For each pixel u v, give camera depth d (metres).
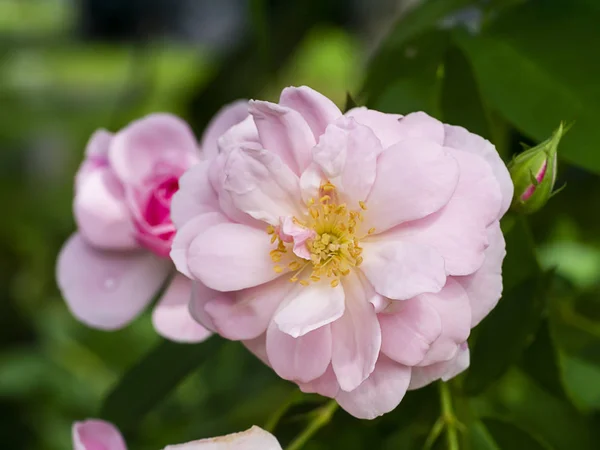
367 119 0.36
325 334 0.36
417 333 0.35
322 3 0.59
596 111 0.41
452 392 0.40
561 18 0.42
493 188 0.36
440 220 0.36
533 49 0.42
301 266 0.37
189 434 0.51
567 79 0.41
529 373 0.42
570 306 0.45
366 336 0.36
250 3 0.47
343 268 0.37
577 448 0.43
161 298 0.40
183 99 0.65
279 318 0.36
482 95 0.41
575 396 0.43
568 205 0.50
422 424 0.41
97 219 0.41
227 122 0.41
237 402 0.51
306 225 0.37
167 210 0.40
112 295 0.41
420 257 0.35
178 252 0.37
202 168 0.37
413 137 0.36
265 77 0.59
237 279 0.36
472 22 0.45
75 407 0.65
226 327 0.37
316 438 0.41
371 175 0.36
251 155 0.36
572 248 0.54
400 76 0.43
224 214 0.37
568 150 0.40
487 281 0.36
